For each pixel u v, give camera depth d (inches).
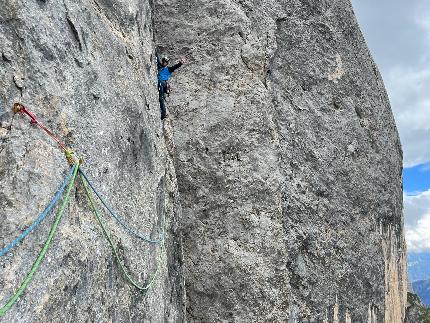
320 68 717.9
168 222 502.3
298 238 613.6
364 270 692.7
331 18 759.7
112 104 363.6
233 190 584.7
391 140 821.9
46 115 290.5
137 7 462.3
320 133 685.9
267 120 614.5
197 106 606.2
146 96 446.3
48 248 258.8
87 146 320.2
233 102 608.1
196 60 624.1
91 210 310.5
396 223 809.5
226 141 596.4
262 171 594.2
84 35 345.7
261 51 643.5
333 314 631.8
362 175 725.3
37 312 241.3
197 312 562.6
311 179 652.1
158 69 542.6
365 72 794.8
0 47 271.9
